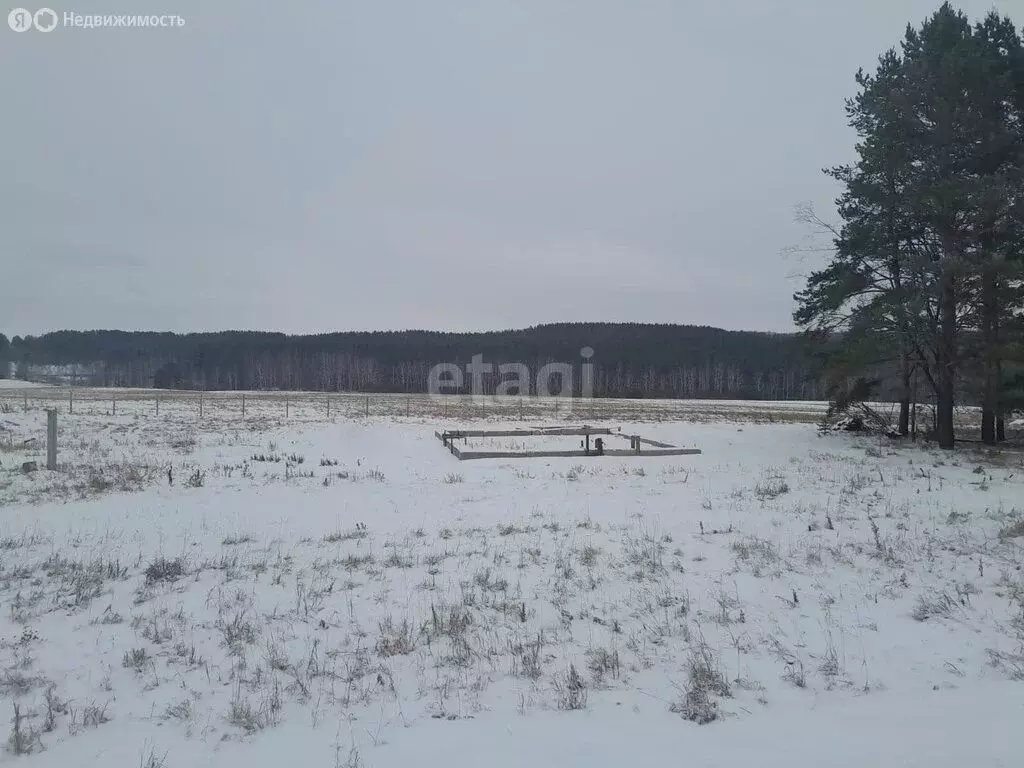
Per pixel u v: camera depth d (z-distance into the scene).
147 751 4.41
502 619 6.83
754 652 6.06
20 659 5.82
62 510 11.55
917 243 21.95
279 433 25.12
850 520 11.04
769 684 5.45
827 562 8.62
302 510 11.99
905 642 6.25
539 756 4.21
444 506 12.47
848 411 25.89
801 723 4.71
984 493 13.51
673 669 5.72
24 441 20.58
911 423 26.73
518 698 5.19
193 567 8.50
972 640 6.25
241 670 5.70
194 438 22.86
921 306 19.30
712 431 27.08
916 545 9.35
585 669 5.71
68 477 14.57
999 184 18.66
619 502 12.77
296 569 8.46
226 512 11.69
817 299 23.58
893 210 21.19
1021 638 6.26
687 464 18.28
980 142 19.95
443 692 5.29
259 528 10.65
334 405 45.69
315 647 6.15
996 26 20.95
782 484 14.42
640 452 19.95
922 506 12.18
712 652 6.05
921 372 23.94
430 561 8.77
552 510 12.04
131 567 8.50
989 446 21.55
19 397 47.47
